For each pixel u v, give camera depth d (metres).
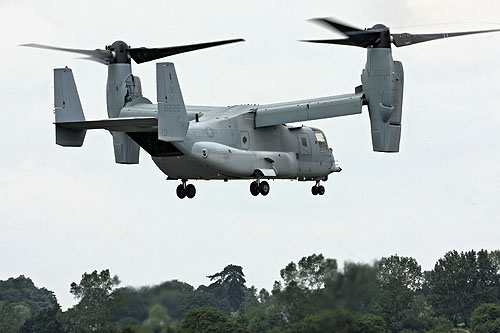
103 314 114.75
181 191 151.88
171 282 114.12
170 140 132.75
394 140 142.25
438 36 143.38
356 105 144.25
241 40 150.00
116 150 156.00
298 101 150.75
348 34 136.25
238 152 145.38
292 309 116.00
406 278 188.38
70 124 131.25
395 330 183.00
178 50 153.38
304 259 117.25
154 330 112.00
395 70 141.12
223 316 122.94
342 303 114.81
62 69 144.50
